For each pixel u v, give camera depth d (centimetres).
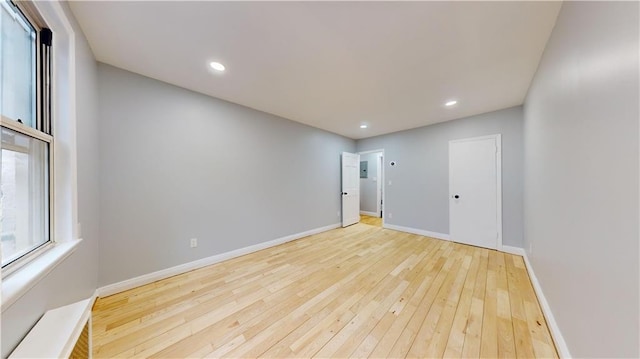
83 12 145
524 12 146
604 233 96
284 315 181
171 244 252
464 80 243
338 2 138
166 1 137
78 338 102
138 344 149
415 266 282
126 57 199
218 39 175
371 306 194
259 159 346
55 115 138
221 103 297
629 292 79
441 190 409
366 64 211
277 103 313
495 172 346
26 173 117
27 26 120
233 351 144
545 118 190
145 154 233
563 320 142
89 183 178
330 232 463
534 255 238
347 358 139
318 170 457
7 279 90
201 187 278
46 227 133
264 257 314
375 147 523
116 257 215
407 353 143
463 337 156
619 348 85
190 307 192
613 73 89
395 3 138
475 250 344
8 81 104
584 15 114
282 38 173
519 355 141
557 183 160
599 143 101
